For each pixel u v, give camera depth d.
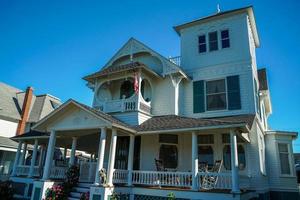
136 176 13.47
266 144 17.16
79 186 13.38
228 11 17.38
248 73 15.86
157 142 15.23
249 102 15.23
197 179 11.53
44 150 21.78
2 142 24.44
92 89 19.73
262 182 13.99
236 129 11.62
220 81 16.61
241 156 14.16
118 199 12.06
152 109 17.06
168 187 12.37
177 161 15.04
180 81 17.41
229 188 11.27
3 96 29.09
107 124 12.38
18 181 17.38
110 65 19.81
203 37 18.20
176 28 19.31
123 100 15.70
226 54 16.88
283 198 15.73
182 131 12.44
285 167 16.39
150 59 18.62
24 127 28.52
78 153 32.69
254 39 19.94
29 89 30.12
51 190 13.03
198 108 16.61
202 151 14.95
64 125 13.95
